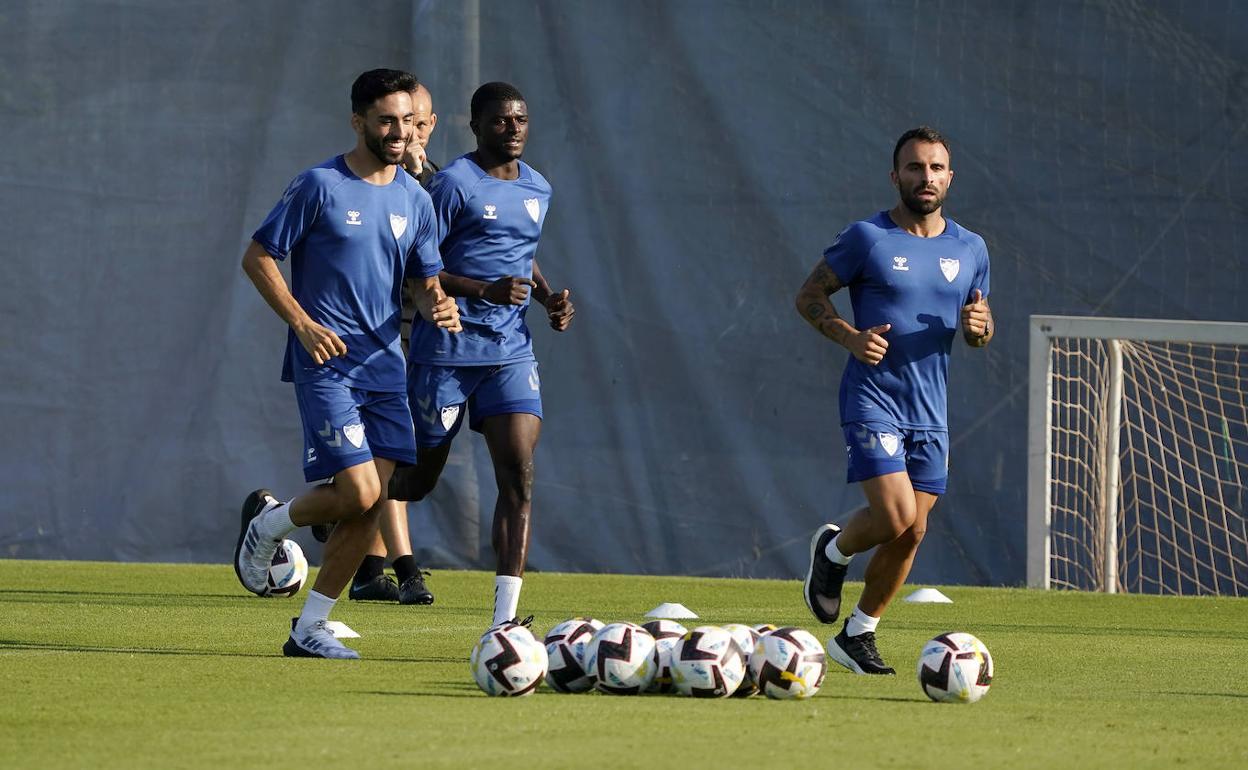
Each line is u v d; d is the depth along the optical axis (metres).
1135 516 39.00
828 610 21.48
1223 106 37.97
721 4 39.69
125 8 40.75
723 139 39.53
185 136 40.66
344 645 20.77
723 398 39.16
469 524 39.47
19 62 40.72
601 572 39.28
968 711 14.98
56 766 11.13
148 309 40.38
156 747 11.92
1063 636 25.31
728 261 39.38
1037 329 37.34
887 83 39.16
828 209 39.16
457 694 15.48
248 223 40.50
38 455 40.38
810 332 38.94
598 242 39.78
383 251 19.88
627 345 39.53
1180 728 13.99
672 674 15.54
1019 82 38.72
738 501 38.97
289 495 40.03
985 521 38.34
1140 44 38.34
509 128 22.89
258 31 40.81
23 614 25.08
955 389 38.69
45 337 40.41
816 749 12.20
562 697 15.35
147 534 40.03
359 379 19.81
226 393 40.16
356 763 11.27
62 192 40.59
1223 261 37.91
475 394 22.52
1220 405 38.53
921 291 20.25
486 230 22.77
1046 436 37.34
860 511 20.16
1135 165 38.28
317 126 40.78
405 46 40.81
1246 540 38.38
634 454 39.34
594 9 40.09
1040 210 38.53
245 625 23.64
